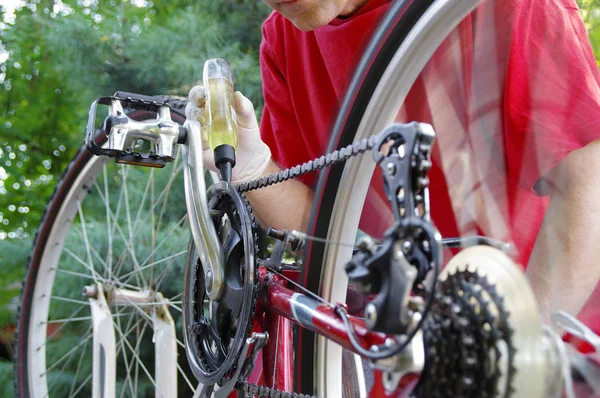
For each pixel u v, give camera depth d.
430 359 0.60
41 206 3.57
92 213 2.42
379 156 0.61
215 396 0.91
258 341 0.87
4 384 2.48
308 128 1.37
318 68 1.31
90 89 2.57
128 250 1.88
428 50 0.86
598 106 1.00
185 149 0.99
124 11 2.76
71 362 2.25
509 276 0.58
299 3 1.09
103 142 1.54
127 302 1.60
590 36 1.33
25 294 1.75
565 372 0.58
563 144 0.99
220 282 0.92
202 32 2.44
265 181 1.00
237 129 1.04
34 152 3.67
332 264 0.98
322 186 0.98
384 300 0.58
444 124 1.07
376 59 0.90
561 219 1.00
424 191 0.59
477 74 1.05
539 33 1.02
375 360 0.62
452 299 0.60
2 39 3.67
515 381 0.56
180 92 2.48
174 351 1.52
